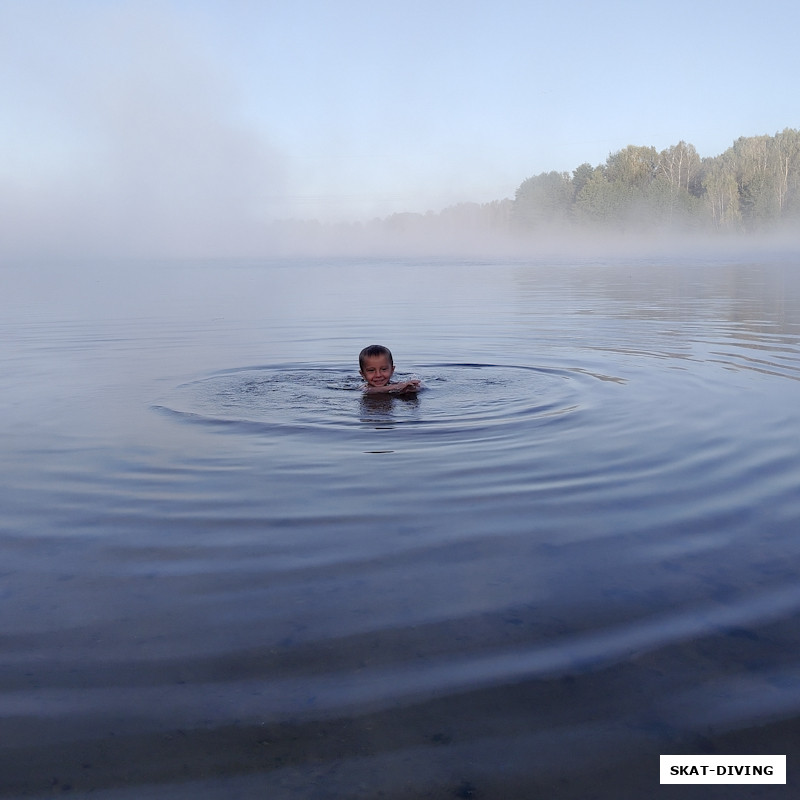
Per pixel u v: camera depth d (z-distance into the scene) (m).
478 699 2.25
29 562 3.27
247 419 5.84
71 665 2.46
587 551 3.29
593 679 2.35
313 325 12.17
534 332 10.80
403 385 6.78
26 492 4.20
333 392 6.87
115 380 7.55
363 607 2.81
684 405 6.07
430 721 2.16
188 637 2.62
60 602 2.89
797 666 2.40
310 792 1.92
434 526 3.59
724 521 3.61
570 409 6.00
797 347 8.93
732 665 2.41
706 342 9.50
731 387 6.75
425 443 5.07
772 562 3.14
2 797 1.91
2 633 2.66
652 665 2.42
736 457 4.61
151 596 2.93
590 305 14.59
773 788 1.92
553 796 1.90
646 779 1.95
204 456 4.84
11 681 2.37
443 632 2.62
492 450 4.87
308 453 4.87
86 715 2.21
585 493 4.03
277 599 2.88
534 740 2.09
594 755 2.03
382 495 4.04
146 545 3.43
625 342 9.66
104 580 3.07
